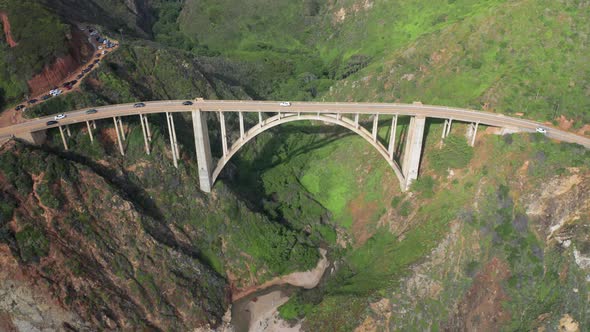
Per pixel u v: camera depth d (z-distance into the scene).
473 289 75.56
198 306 77.06
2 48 87.75
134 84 98.00
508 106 87.88
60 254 68.81
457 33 104.31
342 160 103.56
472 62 98.94
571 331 70.44
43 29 90.25
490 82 94.38
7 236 66.75
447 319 74.06
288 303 82.00
